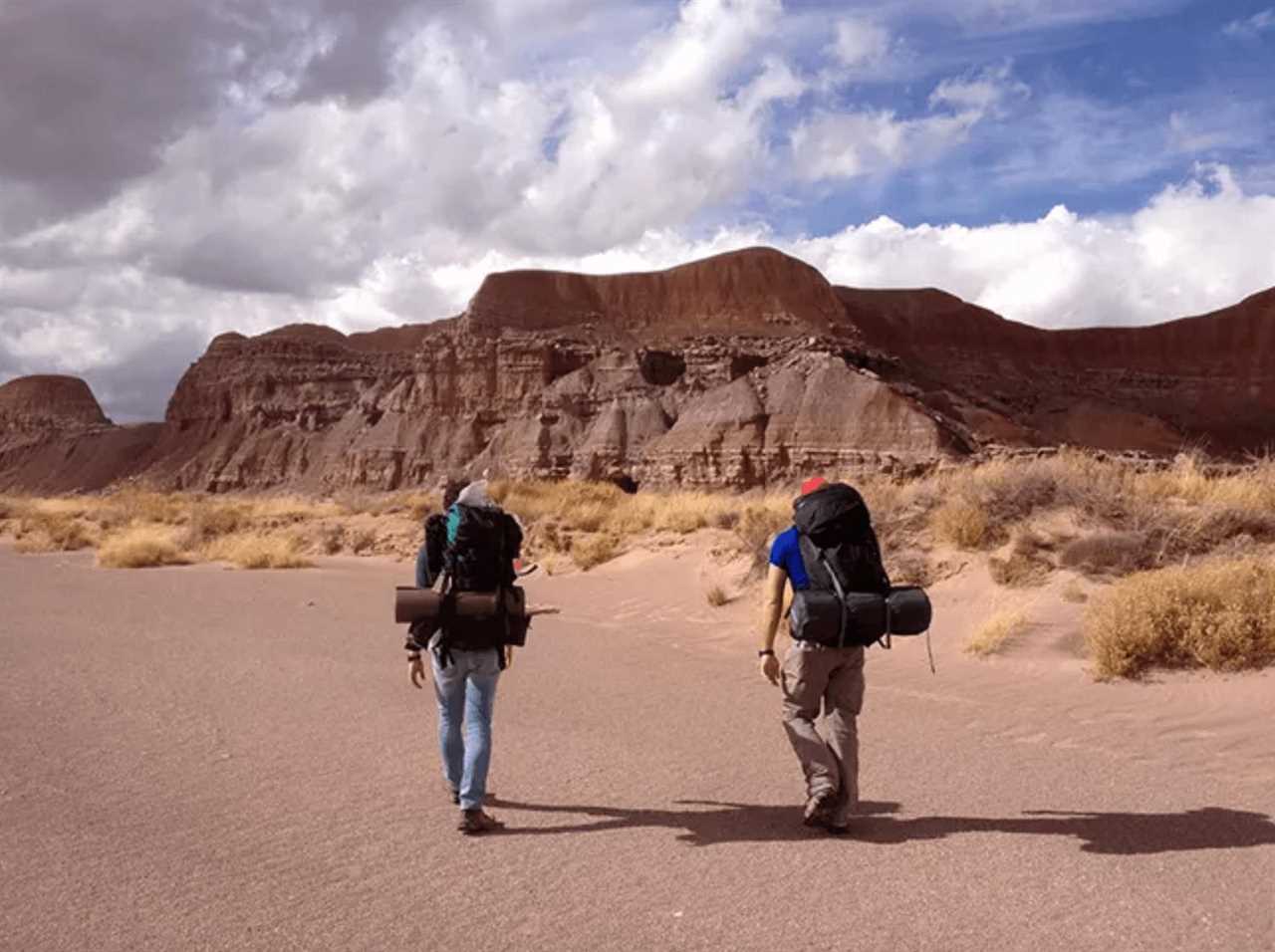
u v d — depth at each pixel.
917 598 5.48
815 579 5.57
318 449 174.75
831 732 5.56
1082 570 11.73
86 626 12.82
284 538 26.03
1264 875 4.70
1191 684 8.77
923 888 4.54
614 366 134.62
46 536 30.64
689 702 8.94
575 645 12.22
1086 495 13.09
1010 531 13.03
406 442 144.00
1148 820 5.57
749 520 16.73
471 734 5.52
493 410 140.12
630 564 18.14
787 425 109.06
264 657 10.76
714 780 6.41
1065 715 8.29
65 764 6.50
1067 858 4.93
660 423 123.75
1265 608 9.15
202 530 28.31
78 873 4.64
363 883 4.57
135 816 5.50
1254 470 14.43
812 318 199.50
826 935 4.05
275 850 4.99
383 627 13.27
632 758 6.96
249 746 7.07
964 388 196.12
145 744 7.07
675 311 199.62
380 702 8.58
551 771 6.61
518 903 4.36
